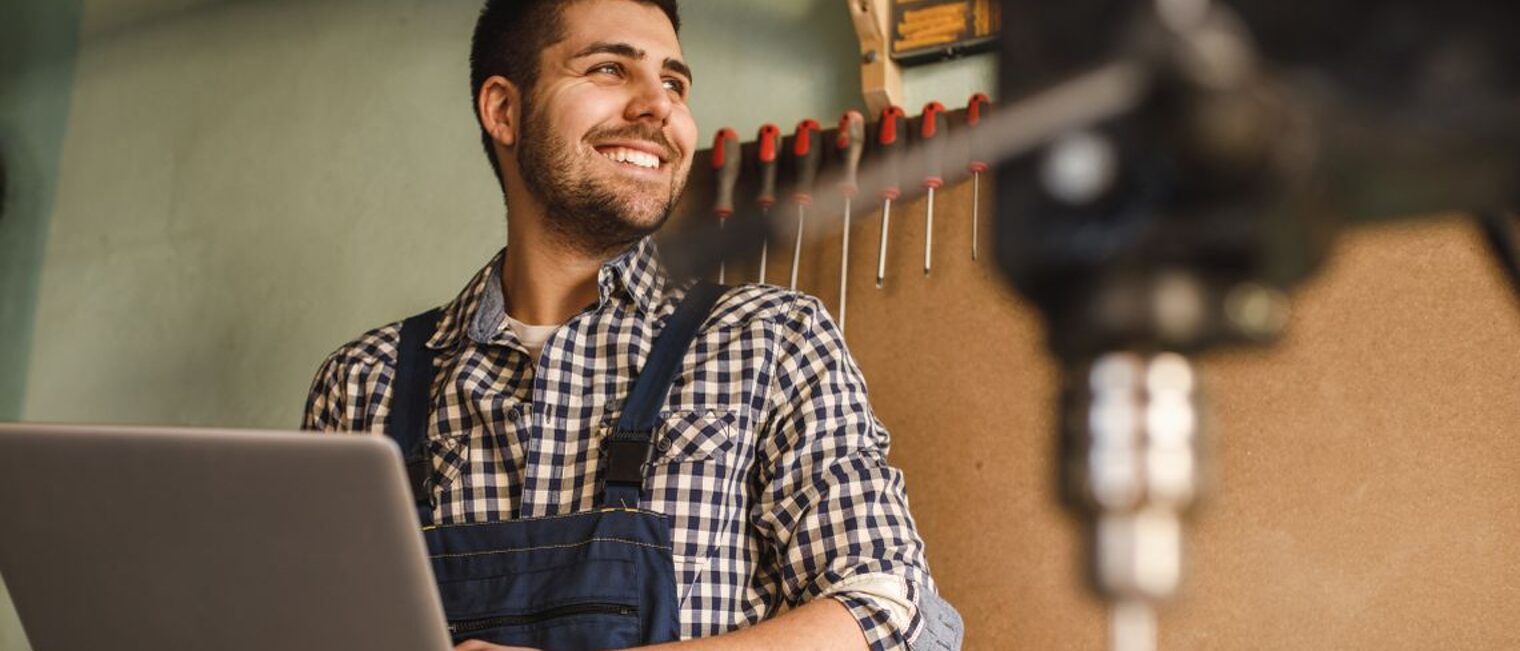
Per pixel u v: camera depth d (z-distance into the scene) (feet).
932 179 7.12
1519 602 6.07
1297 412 6.57
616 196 6.29
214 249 9.25
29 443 4.15
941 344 7.23
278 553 4.03
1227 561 6.53
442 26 9.10
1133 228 1.96
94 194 9.70
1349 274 6.62
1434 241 6.50
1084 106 1.92
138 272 9.41
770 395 5.89
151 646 4.27
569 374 5.94
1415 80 1.72
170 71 9.77
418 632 4.01
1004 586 6.89
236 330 9.04
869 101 7.55
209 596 4.15
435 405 6.11
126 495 4.12
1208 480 2.02
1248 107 1.82
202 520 4.06
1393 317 6.51
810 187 7.35
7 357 9.50
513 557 5.26
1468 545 6.19
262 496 3.98
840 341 6.09
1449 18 1.69
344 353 6.53
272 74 9.47
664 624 5.15
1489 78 1.68
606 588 5.15
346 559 3.97
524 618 5.15
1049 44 1.94
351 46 9.31
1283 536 6.47
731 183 7.48
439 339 6.36
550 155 6.39
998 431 7.06
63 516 4.20
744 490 5.76
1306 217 1.87
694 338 5.98
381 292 8.75
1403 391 6.43
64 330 9.48
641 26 6.65
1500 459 6.22
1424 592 6.21
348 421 6.32
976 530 7.00
